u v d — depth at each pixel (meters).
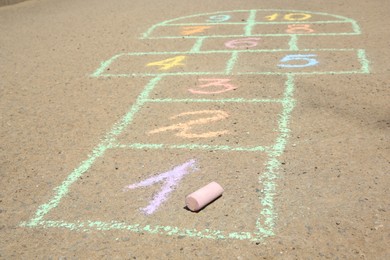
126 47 2.49
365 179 1.27
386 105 1.66
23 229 1.17
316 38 2.44
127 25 2.95
